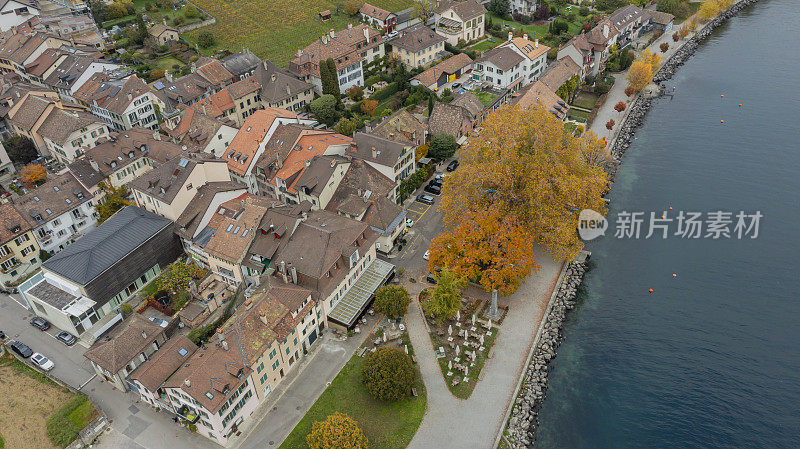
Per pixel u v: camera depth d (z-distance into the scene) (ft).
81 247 339.98
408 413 278.87
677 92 578.66
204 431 268.62
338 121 522.88
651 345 320.50
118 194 394.73
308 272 320.09
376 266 359.66
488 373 300.20
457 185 359.25
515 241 326.44
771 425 273.95
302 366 305.32
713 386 294.66
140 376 276.82
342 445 244.83
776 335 318.65
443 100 525.75
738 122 515.50
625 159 483.10
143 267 349.61
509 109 390.01
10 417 281.13
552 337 326.03
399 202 426.51
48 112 469.57
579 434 278.05
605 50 615.16
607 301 352.08
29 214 374.63
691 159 472.85
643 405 289.12
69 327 321.52
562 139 378.12
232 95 516.73
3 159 458.50
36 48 561.02
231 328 277.03
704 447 267.18
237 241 339.36
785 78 580.71
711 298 345.72
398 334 321.52
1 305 349.00
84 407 283.59
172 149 426.51
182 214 363.97
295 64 561.43
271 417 278.26
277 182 405.59
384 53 647.97
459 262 333.83
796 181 433.07
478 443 265.95
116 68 557.74
